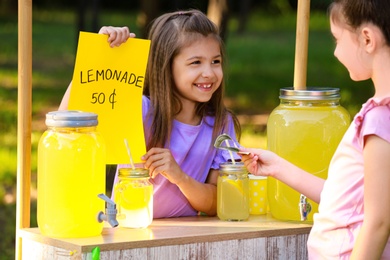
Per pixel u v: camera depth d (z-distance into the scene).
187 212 2.56
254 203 2.56
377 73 1.98
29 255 2.23
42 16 16.91
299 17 2.58
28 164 2.30
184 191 2.45
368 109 1.96
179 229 2.28
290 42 15.31
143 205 2.28
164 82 2.49
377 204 1.92
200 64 2.47
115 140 2.31
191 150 2.56
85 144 2.12
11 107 9.31
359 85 11.13
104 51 2.26
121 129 2.31
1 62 12.17
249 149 2.41
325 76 11.69
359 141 1.99
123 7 17.30
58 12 17.47
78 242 2.09
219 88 2.59
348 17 1.99
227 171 2.44
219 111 2.60
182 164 2.54
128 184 2.27
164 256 2.16
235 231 2.27
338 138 2.42
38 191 2.17
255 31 16.56
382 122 1.93
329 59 12.99
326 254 2.12
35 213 5.66
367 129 1.94
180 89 2.50
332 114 2.43
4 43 13.44
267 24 17.20
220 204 2.44
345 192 2.06
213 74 2.48
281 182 2.45
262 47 14.83
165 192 2.51
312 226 2.34
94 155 2.13
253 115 10.00
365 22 1.96
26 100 2.28
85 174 2.12
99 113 2.28
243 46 14.89
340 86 11.10
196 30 2.47
